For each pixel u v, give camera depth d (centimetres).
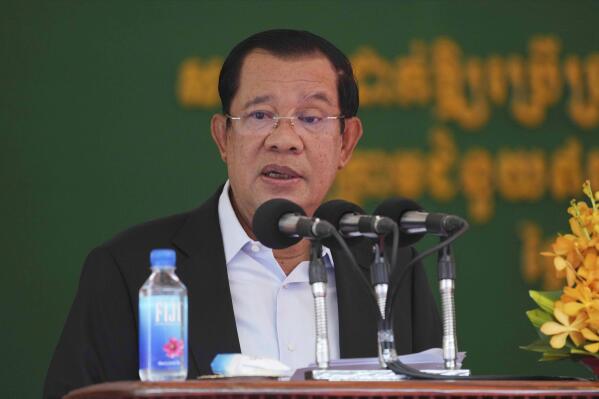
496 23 1423
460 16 1416
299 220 555
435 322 767
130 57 1355
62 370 685
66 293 1334
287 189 709
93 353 689
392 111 1391
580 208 642
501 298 1419
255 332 712
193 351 680
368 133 1384
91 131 1346
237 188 722
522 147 1413
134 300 697
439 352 576
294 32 732
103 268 707
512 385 506
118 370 692
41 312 1329
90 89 1347
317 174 715
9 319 1323
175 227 734
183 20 1365
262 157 708
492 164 1405
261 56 718
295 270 724
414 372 538
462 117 1398
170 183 1356
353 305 721
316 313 550
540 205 1419
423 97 1395
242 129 714
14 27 1336
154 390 451
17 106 1335
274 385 467
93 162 1345
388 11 1405
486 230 1409
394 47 1402
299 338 716
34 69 1338
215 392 459
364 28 1402
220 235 728
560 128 1423
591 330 594
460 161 1399
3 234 1327
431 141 1392
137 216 1349
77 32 1347
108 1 1353
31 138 1336
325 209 582
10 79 1334
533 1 1430
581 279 614
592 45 1437
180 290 545
